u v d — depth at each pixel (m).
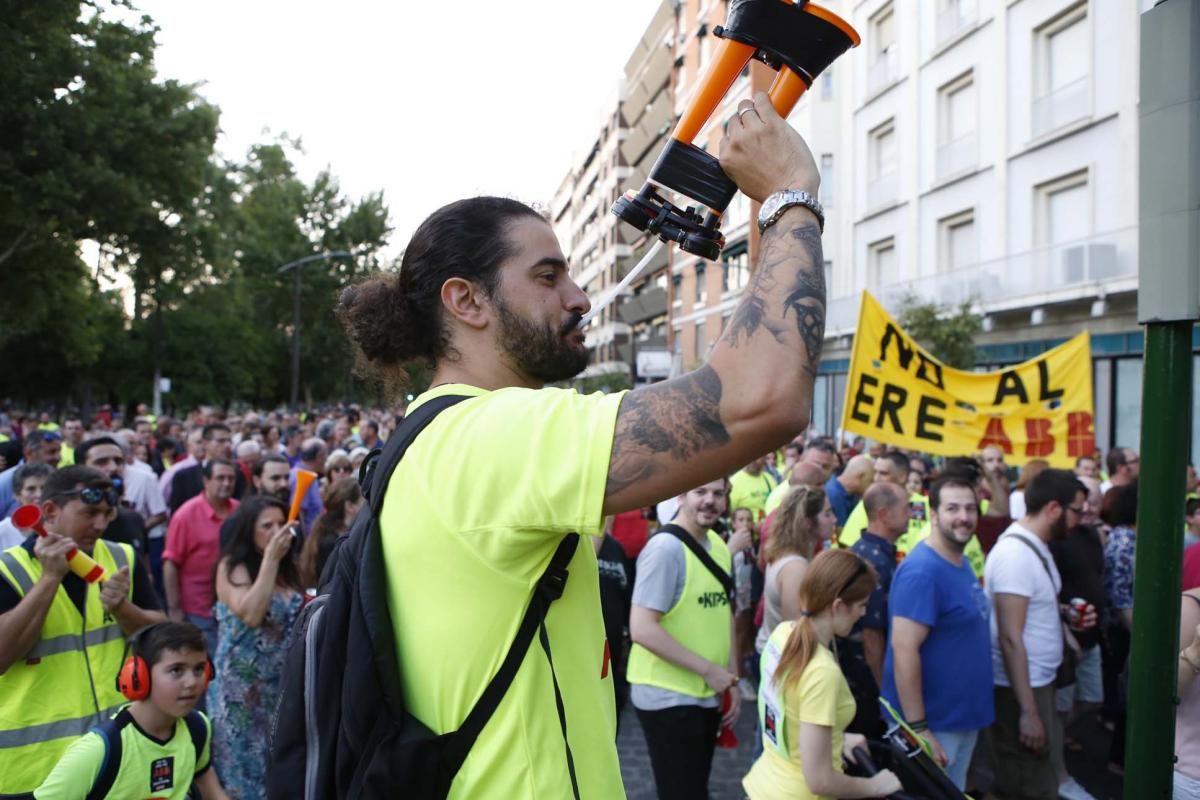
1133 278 14.76
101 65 17.91
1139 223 2.11
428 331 1.40
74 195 17.52
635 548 6.92
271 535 4.22
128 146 18.98
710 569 4.12
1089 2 16.08
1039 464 7.08
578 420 1.14
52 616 3.30
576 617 1.29
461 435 1.21
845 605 3.27
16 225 17.77
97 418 25.81
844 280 24.58
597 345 59.25
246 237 43.34
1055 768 4.61
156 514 7.75
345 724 1.22
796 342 1.10
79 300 29.41
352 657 1.22
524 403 1.19
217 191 34.41
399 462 1.27
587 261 65.12
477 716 1.19
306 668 1.31
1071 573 5.50
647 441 1.09
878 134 23.19
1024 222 17.81
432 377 1.45
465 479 1.19
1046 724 4.46
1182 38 1.99
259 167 48.50
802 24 1.23
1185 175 2.00
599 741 1.27
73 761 2.79
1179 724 3.22
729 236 29.77
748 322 1.12
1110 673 5.88
